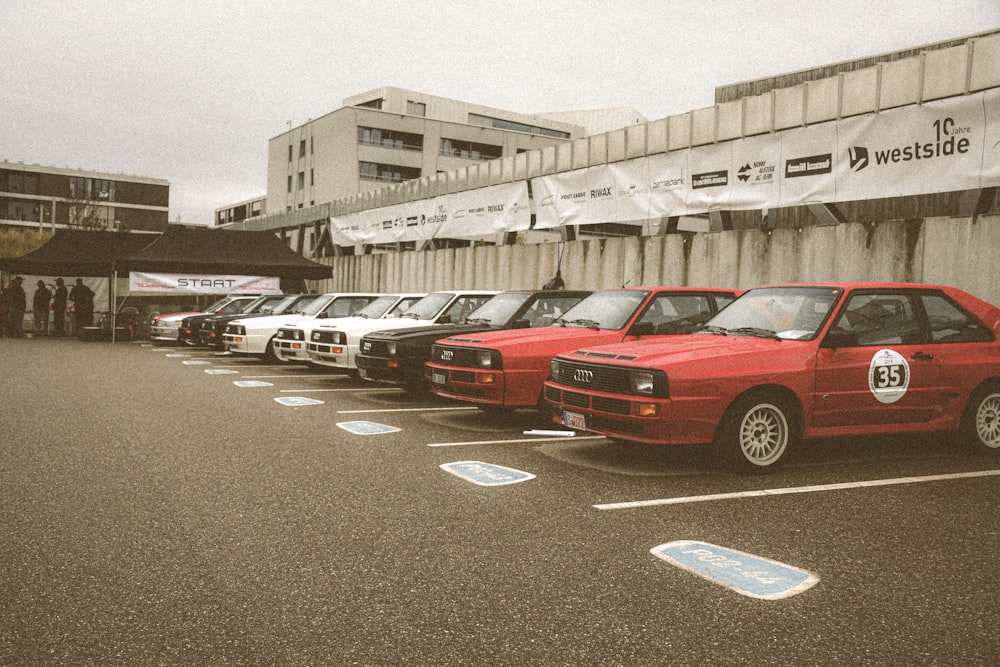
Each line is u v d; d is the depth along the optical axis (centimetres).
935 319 696
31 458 642
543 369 827
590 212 1559
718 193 1273
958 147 946
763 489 563
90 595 350
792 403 632
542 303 1032
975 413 692
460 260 1998
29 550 411
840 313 661
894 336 672
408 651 296
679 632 315
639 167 1437
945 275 973
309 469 617
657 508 509
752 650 299
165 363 1622
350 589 360
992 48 913
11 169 8375
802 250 1138
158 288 2356
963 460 677
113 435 755
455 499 527
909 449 729
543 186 1700
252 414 914
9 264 2483
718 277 1270
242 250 2538
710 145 1288
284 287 2631
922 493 552
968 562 403
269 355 1680
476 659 290
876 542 437
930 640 309
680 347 643
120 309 2589
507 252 1808
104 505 501
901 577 380
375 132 6644
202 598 348
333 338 1272
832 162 1095
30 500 511
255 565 391
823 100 1109
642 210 1430
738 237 1234
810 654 296
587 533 451
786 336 659
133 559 399
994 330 716
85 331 2419
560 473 615
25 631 312
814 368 630
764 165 1195
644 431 601
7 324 2545
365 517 481
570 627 320
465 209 1997
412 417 921
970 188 934
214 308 2191
